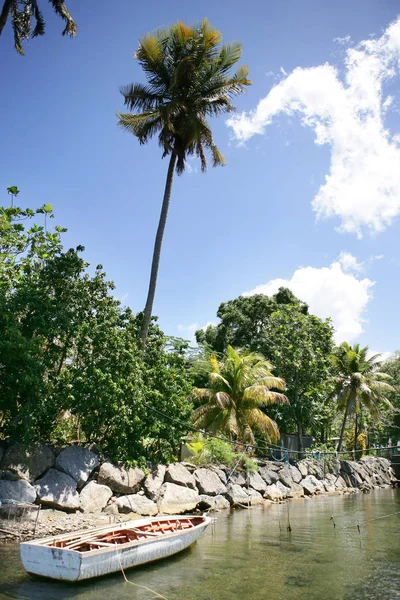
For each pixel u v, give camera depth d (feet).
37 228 61.98
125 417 55.72
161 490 58.44
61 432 56.08
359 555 40.01
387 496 96.37
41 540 32.12
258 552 40.55
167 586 30.53
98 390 53.21
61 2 63.62
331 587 30.96
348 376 131.75
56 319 53.52
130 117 74.28
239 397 92.84
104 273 63.00
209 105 76.48
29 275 57.26
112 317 60.85
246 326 143.33
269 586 30.99
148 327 72.28
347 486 111.65
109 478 53.31
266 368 106.11
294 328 123.03
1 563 33.71
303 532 50.21
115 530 36.29
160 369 67.51
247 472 78.23
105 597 28.14
